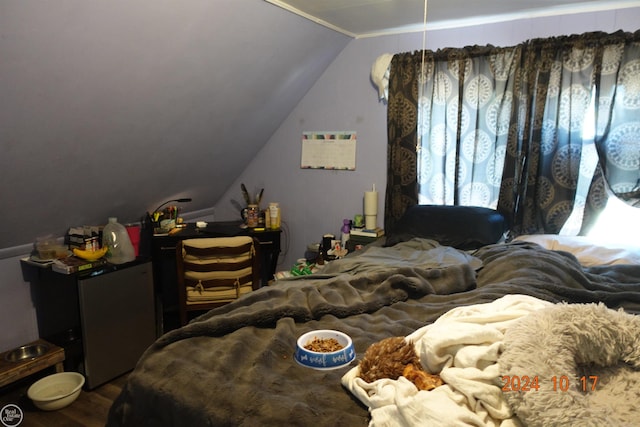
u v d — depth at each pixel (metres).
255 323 1.55
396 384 1.02
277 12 2.33
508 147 2.64
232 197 3.79
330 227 3.47
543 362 0.94
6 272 2.46
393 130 2.98
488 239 2.49
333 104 3.29
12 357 2.37
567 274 1.91
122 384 2.51
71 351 2.44
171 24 1.94
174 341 1.48
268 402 1.09
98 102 2.02
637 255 2.18
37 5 1.48
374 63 3.01
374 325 1.56
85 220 2.71
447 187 2.95
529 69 2.54
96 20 1.68
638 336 1.05
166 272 3.48
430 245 2.49
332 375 1.22
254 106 3.00
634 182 2.39
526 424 0.88
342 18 2.65
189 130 2.69
